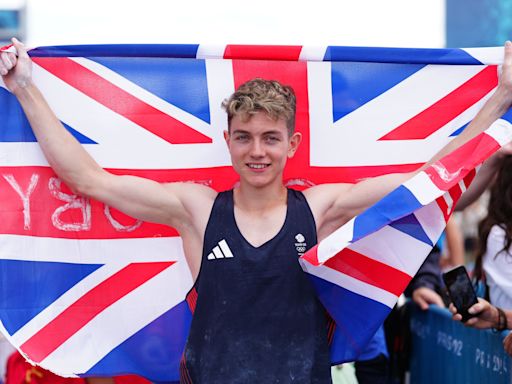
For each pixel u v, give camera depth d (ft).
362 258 10.16
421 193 9.86
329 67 11.46
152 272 11.43
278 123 9.80
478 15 22.66
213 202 10.30
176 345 11.50
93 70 11.27
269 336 9.86
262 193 10.06
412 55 11.27
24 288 11.12
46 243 11.16
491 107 10.74
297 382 9.75
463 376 13.41
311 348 9.92
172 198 10.41
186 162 11.46
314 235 10.09
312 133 11.53
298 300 9.95
